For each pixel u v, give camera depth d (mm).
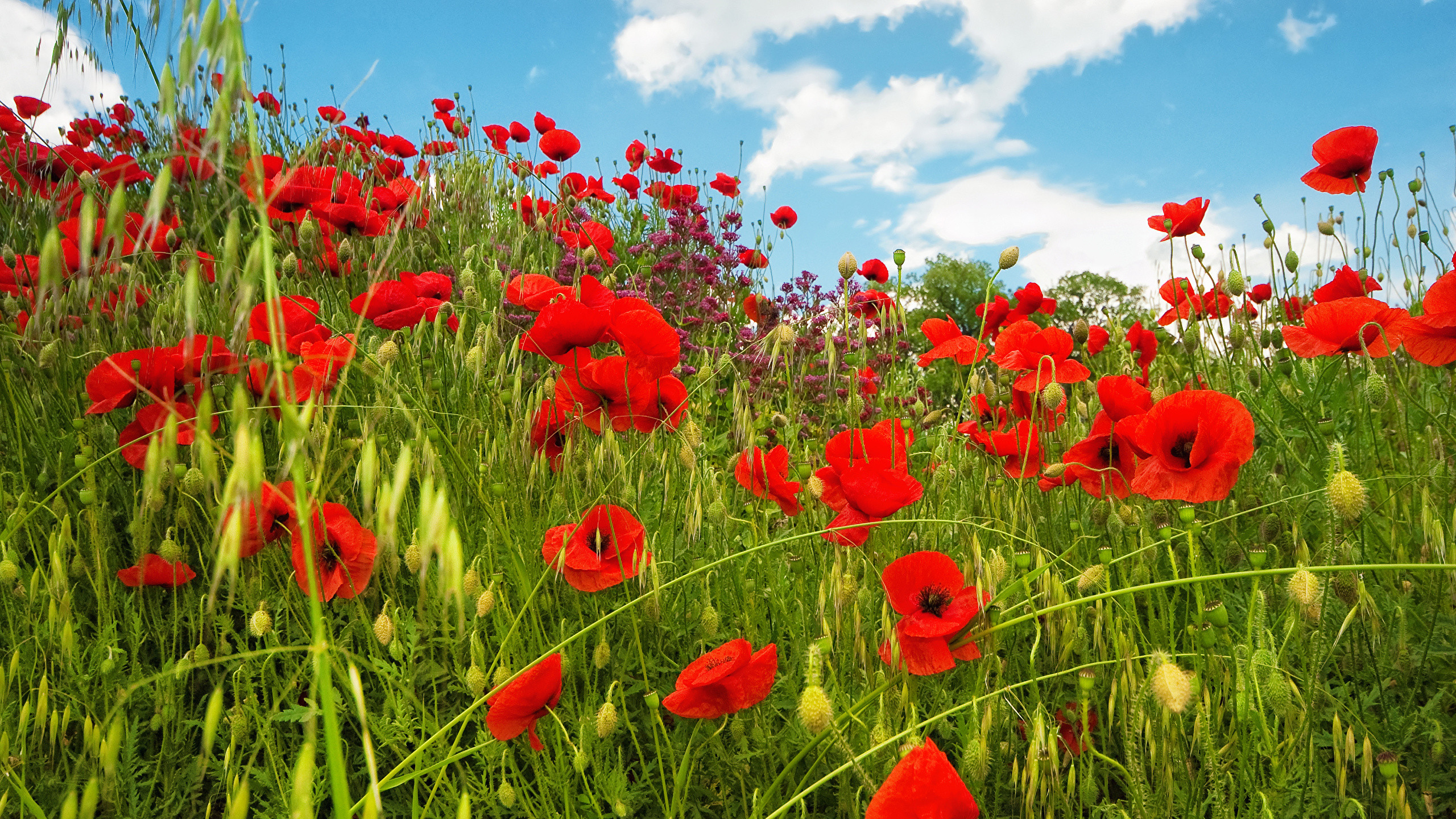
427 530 347
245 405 320
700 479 686
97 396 705
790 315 1221
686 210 1746
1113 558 714
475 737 629
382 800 608
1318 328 825
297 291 1072
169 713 607
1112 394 697
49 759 598
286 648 351
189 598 688
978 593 544
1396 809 488
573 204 1573
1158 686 434
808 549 777
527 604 597
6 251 976
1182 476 589
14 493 784
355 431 782
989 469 885
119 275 817
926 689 661
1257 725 508
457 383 852
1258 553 482
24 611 655
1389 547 715
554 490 779
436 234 1408
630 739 664
